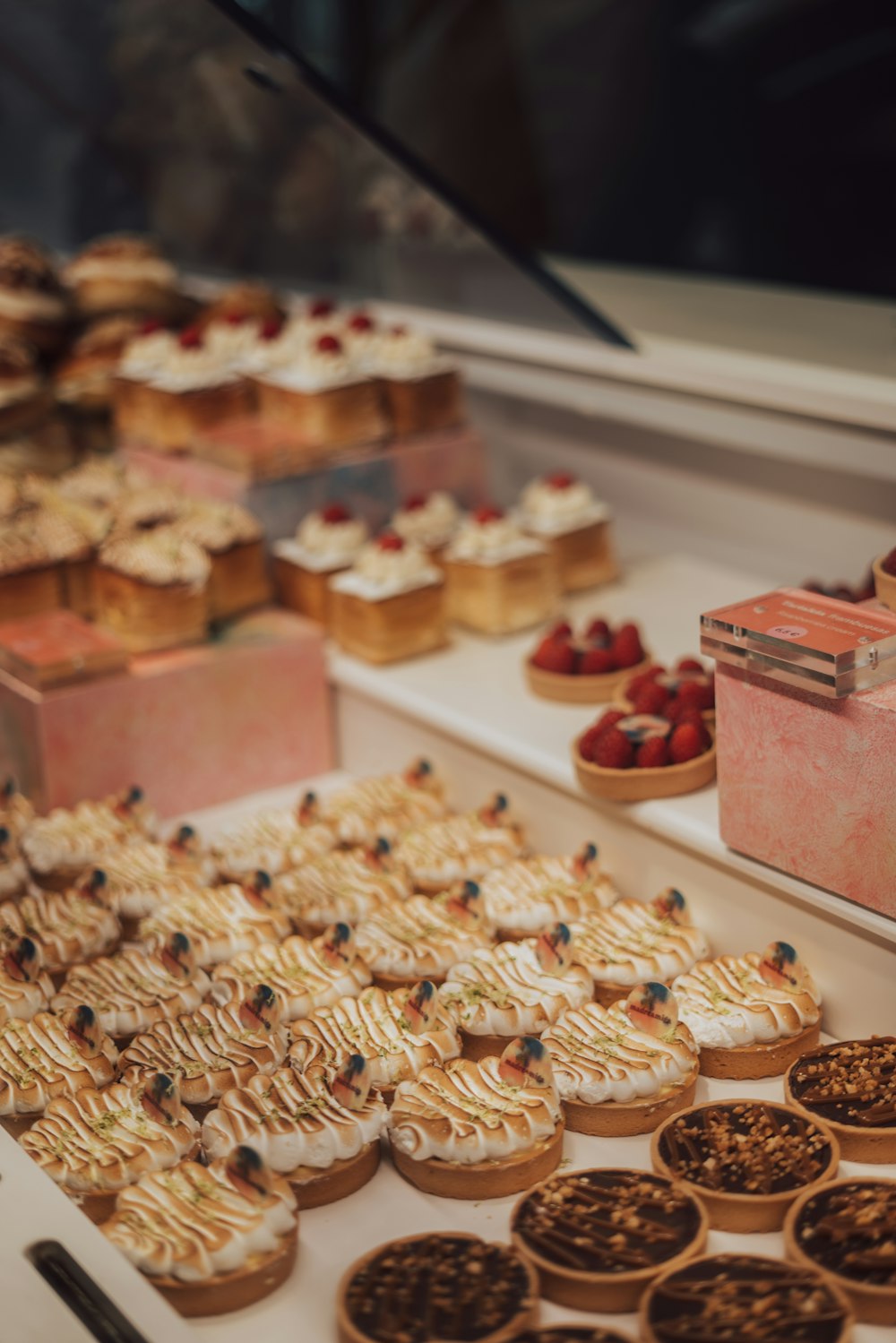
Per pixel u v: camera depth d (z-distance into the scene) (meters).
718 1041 2.18
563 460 3.77
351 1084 2.05
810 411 3.01
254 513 3.26
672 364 3.29
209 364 3.46
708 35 4.52
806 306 3.67
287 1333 1.79
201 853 2.76
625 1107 2.08
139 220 4.15
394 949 2.41
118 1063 2.22
